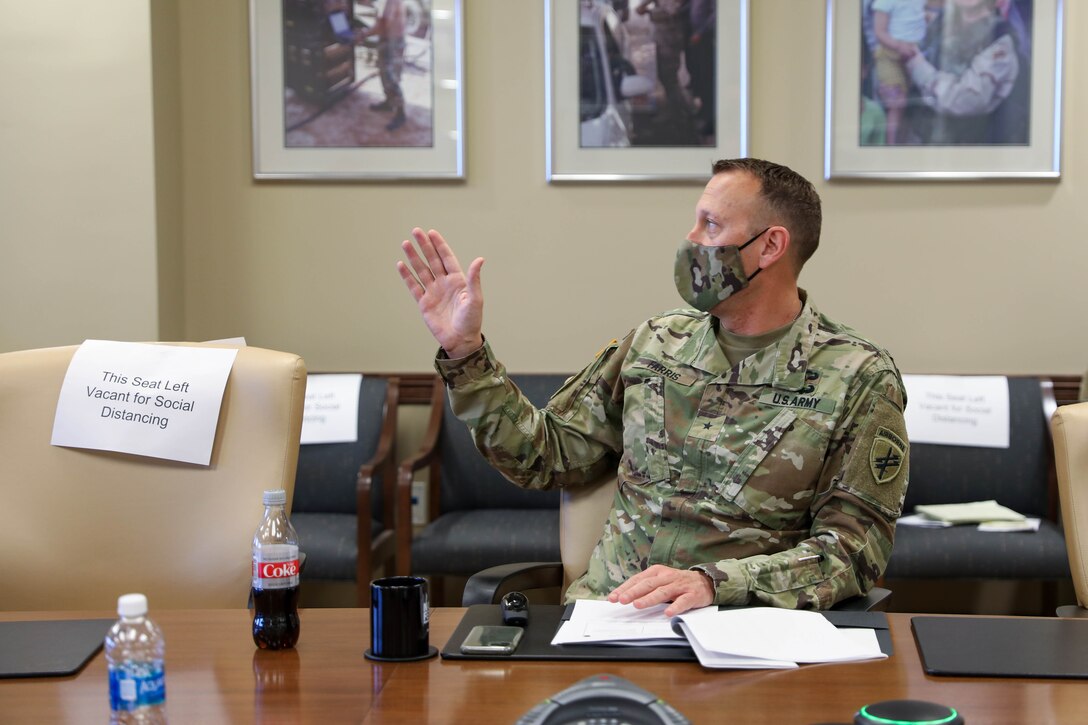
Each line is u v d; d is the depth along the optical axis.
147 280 3.40
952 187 3.52
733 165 1.91
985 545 2.86
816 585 1.57
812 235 1.91
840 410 1.78
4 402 1.79
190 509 1.75
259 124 3.60
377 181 3.61
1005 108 3.49
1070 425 1.68
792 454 1.78
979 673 1.17
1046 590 3.32
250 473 1.75
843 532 1.70
